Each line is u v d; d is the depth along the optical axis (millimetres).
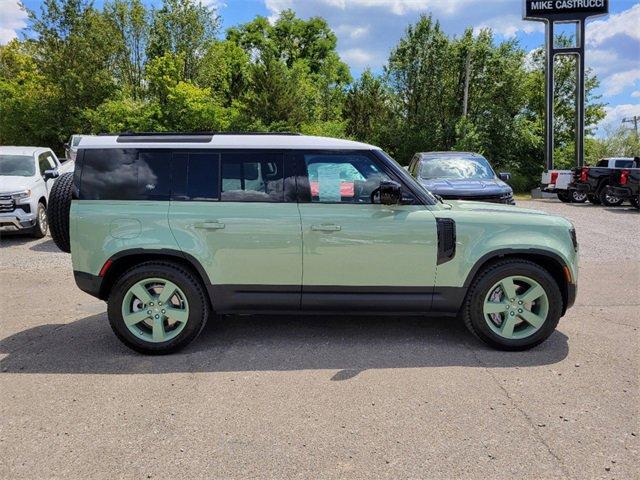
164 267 4516
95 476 2846
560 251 4520
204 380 4027
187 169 4578
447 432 3262
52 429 3324
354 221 4496
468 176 10789
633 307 5930
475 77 30000
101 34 28016
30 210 10352
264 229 4488
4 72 35094
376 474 2852
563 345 4738
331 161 4598
